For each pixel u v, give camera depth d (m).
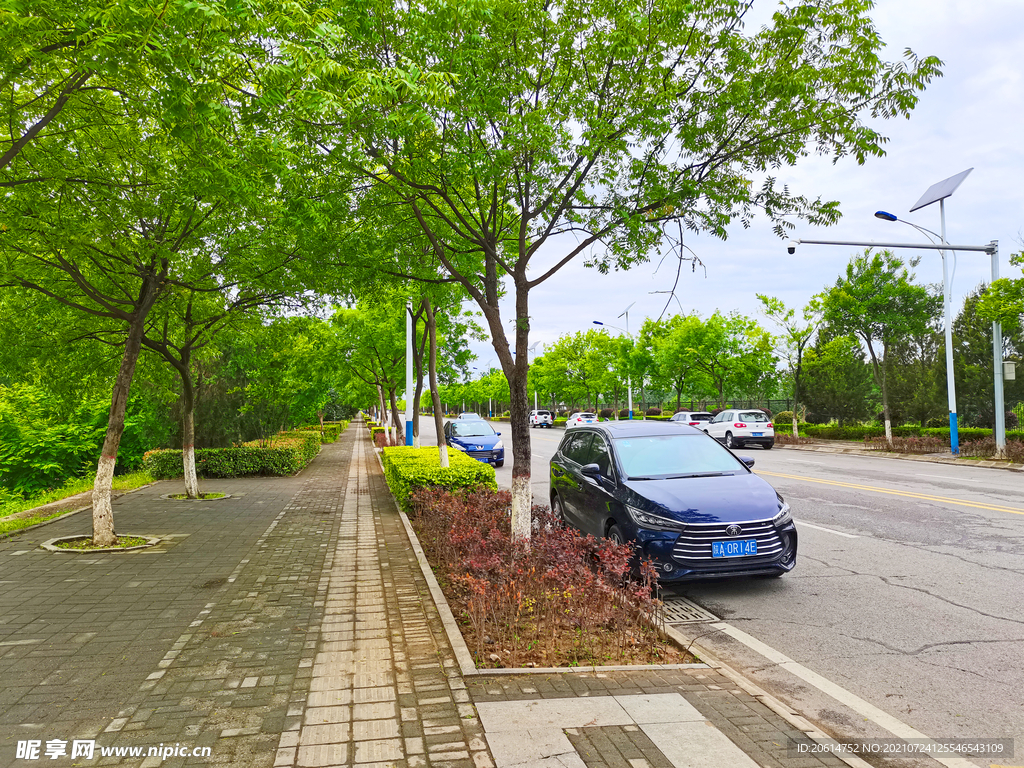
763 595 6.08
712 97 6.02
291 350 17.05
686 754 3.07
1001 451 18.23
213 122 5.17
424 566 6.98
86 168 7.19
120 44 4.44
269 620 5.18
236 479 16.25
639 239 6.57
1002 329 18.52
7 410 19.22
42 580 6.45
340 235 6.87
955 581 6.36
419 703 3.64
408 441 18.36
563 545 5.52
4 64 5.02
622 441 7.52
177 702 3.68
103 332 10.56
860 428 26.83
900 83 5.66
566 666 4.19
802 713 3.75
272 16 4.19
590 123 5.90
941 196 18.95
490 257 6.90
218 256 9.57
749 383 32.47
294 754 3.10
